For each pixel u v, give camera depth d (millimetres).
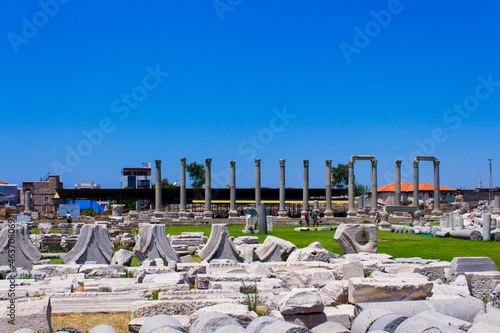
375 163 74062
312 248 20984
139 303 11969
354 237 25109
